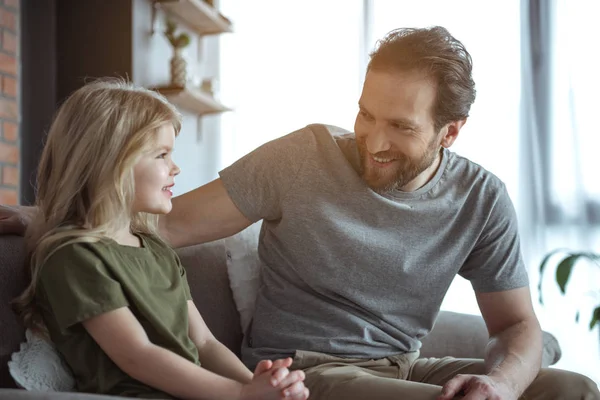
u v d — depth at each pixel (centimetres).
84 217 105
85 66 301
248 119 361
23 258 108
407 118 121
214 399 95
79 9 302
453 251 135
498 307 141
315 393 119
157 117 109
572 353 300
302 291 133
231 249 149
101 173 104
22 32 298
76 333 99
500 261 139
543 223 309
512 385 118
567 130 308
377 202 131
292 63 357
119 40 297
